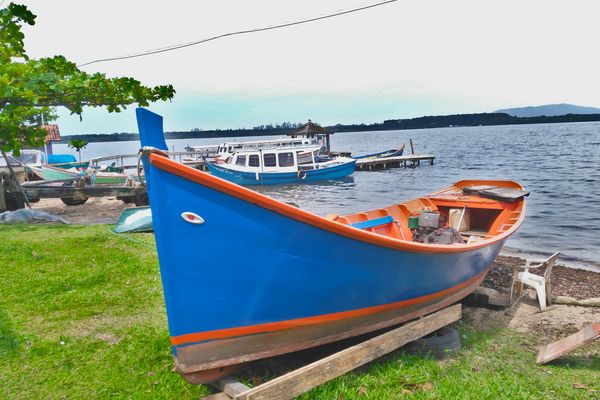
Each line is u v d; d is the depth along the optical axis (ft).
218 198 12.21
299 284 13.97
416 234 25.88
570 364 17.07
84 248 30.04
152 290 22.06
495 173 110.83
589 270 34.63
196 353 12.99
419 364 15.76
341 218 23.52
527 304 24.45
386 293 16.49
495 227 28.68
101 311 19.43
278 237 13.16
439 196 31.99
